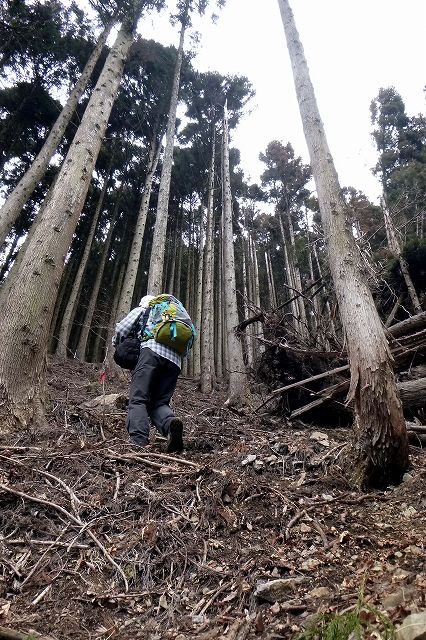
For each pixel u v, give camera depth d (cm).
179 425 307
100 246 2194
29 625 152
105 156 1827
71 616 159
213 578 182
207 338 1300
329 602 151
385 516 236
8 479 248
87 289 2125
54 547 199
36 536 208
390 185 2059
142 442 306
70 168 502
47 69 1438
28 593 171
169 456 295
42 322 403
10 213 1048
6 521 215
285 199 2791
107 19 873
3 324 389
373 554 192
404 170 1903
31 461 273
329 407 486
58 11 1194
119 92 1822
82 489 247
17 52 1323
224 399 882
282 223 2783
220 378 1734
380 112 2358
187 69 1920
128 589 176
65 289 1978
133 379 335
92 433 357
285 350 562
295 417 496
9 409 350
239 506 246
